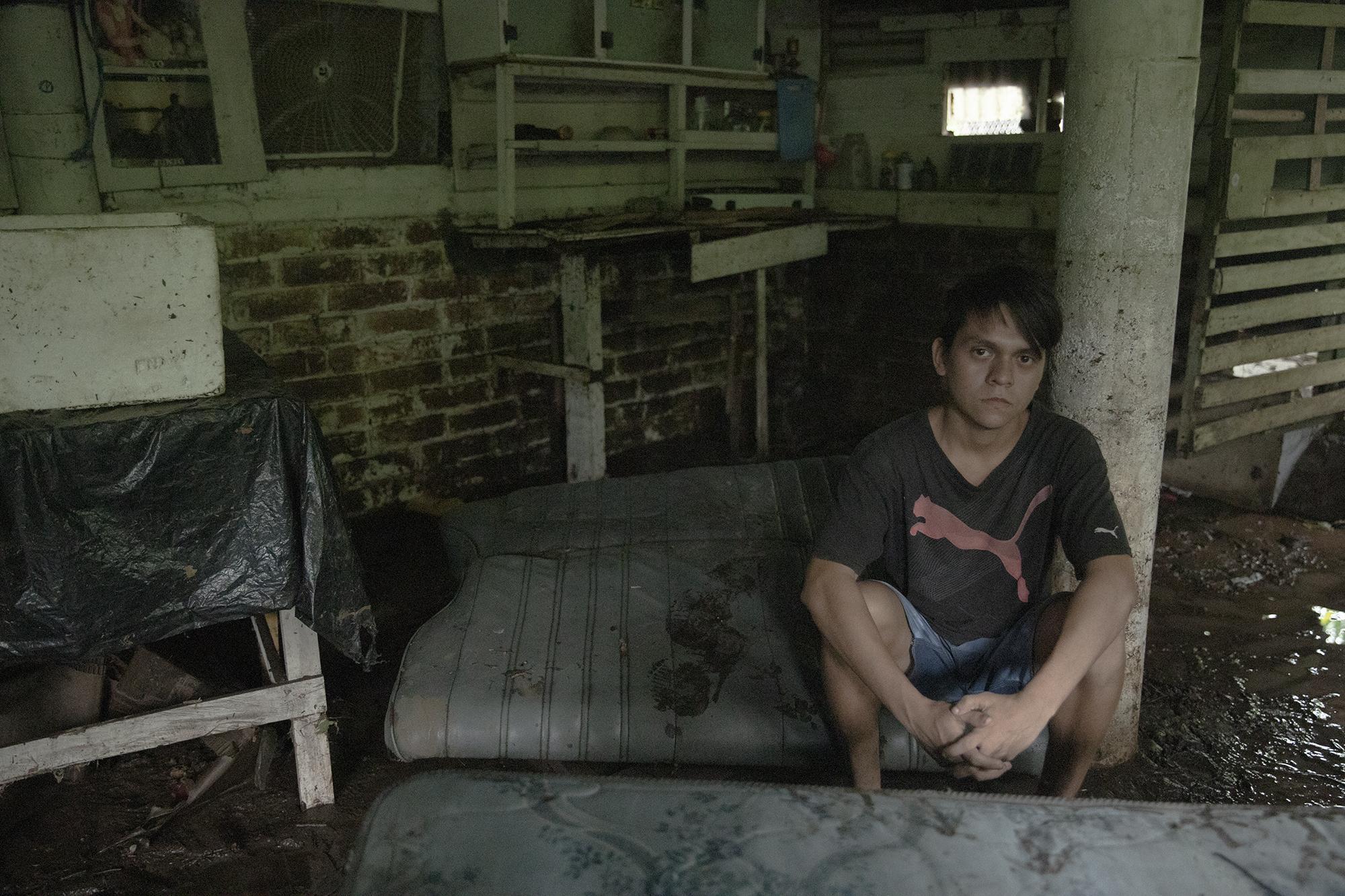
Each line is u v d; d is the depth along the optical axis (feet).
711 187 16.71
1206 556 12.31
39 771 6.52
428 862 2.92
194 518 6.33
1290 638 10.22
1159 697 9.04
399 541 13.02
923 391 17.04
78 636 6.18
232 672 8.10
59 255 5.87
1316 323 14.10
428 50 13.07
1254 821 3.15
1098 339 7.09
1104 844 3.03
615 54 13.82
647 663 7.73
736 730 7.12
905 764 6.98
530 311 15.02
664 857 2.94
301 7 11.83
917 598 6.40
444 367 14.17
